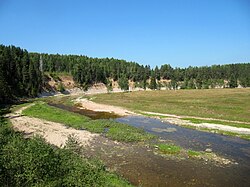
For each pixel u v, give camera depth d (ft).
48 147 62.85
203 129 144.56
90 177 61.62
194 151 101.76
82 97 394.11
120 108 244.22
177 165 86.99
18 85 367.04
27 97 374.43
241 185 72.02
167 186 71.15
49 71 586.04
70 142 86.84
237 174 79.51
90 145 110.42
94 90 573.74
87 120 166.61
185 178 76.43
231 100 278.67
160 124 162.61
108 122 155.22
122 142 115.55
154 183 73.00
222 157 95.66
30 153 57.06
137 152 100.89
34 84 403.95
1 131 86.99
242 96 320.29
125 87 577.43
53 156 61.31
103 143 113.60
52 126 149.79
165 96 371.56
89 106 265.34
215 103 258.37
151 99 326.65
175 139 122.93
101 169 73.20
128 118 188.55
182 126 154.81
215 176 77.97
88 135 127.85
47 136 123.95
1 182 50.93
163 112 211.61
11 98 315.78
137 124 163.02
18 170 53.98
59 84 509.35
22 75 384.27
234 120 170.09
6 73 345.10
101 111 227.20
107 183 64.49
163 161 90.84
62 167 59.82
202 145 112.37
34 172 53.11
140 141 117.50
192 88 600.80
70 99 360.07
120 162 89.66
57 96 440.45
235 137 127.24
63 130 138.92
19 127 142.92
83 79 568.82
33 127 144.66
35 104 260.21
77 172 60.90
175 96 365.61
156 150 103.55
